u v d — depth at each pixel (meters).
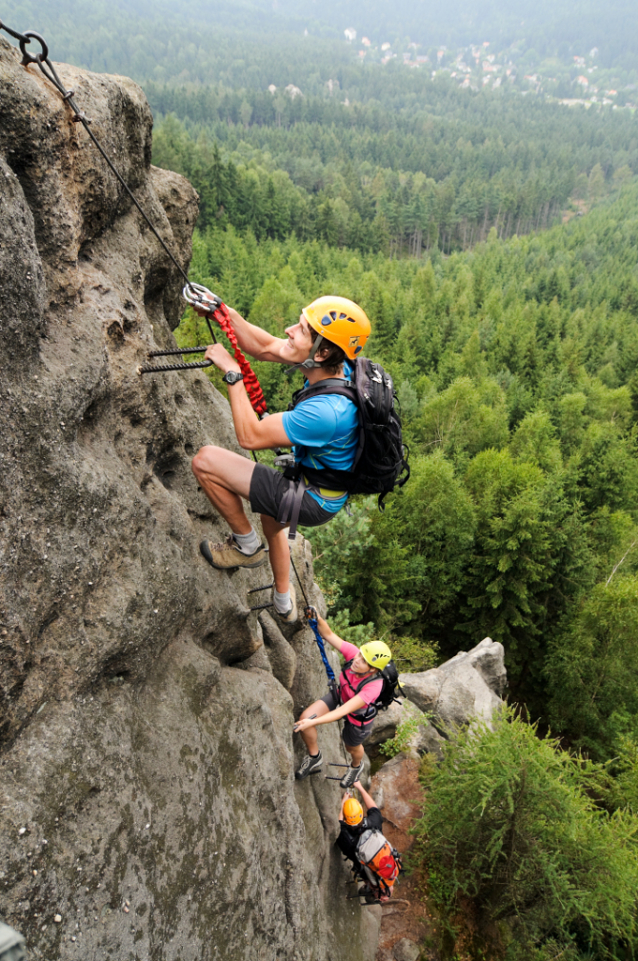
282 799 4.32
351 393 2.99
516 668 24.95
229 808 3.60
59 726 2.60
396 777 10.05
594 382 56.69
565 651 21.97
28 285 2.42
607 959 9.91
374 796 9.55
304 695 6.34
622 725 20.28
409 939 8.16
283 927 4.02
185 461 4.04
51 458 2.57
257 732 4.18
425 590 24.44
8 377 2.41
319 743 6.21
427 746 10.93
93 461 2.89
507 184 186.38
